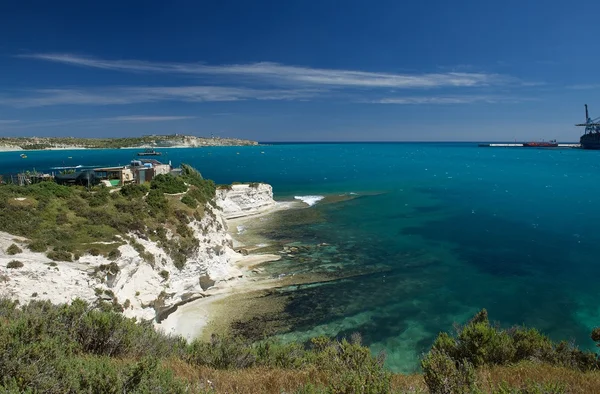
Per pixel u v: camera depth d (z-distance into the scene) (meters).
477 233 51.69
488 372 12.32
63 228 25.81
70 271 22.52
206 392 8.80
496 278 35.62
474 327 15.98
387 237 49.88
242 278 35.16
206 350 15.26
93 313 13.30
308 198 81.25
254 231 53.31
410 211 67.44
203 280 32.31
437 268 38.12
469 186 99.38
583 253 42.56
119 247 25.64
